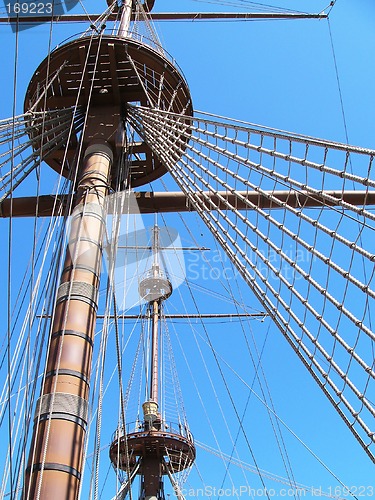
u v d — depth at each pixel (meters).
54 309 10.26
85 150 14.19
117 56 14.56
